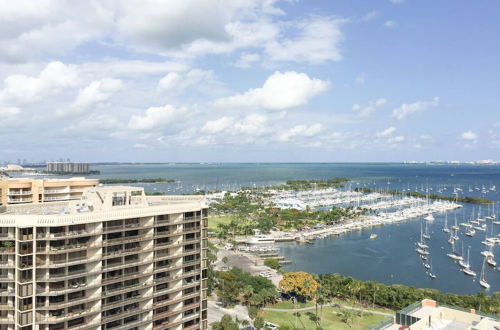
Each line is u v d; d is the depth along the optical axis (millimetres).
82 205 133625
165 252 136625
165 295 137250
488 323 114500
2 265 108812
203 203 149500
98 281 118500
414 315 120000
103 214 119062
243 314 187375
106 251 120375
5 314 111312
